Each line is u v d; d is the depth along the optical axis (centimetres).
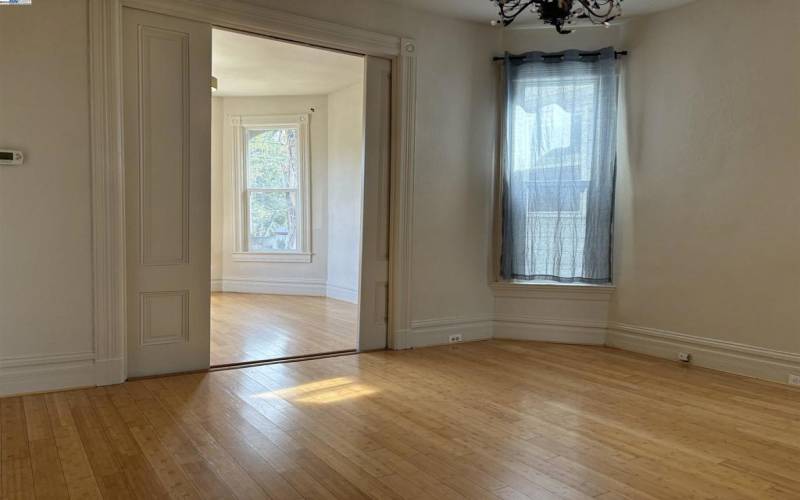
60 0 382
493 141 589
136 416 349
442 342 569
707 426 352
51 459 287
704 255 500
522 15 545
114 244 404
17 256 378
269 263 935
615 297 570
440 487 265
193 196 441
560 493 262
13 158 371
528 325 595
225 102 922
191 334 449
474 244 584
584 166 565
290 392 405
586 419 361
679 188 516
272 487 262
